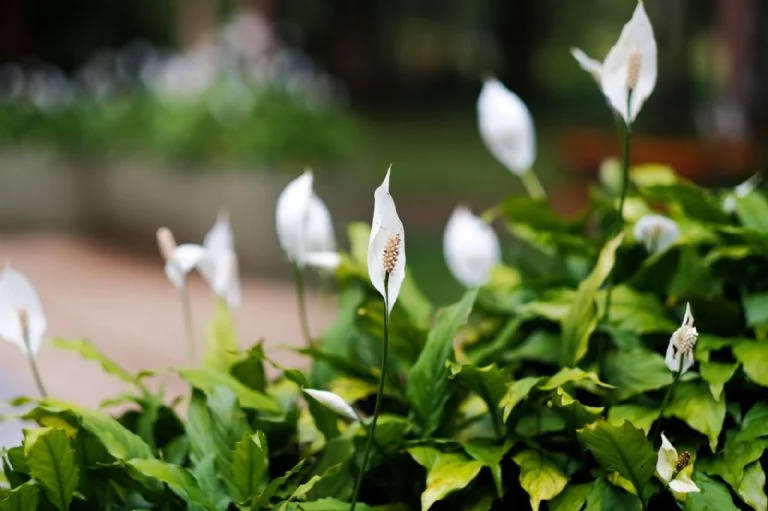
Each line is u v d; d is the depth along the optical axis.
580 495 2.07
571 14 46.59
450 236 3.04
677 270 2.58
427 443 2.19
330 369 2.69
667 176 3.35
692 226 2.73
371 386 2.53
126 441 2.12
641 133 16.05
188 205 13.00
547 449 2.24
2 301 2.34
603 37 46.81
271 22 18.58
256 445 2.03
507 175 21.73
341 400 2.04
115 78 20.75
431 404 2.25
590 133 13.09
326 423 2.35
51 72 28.97
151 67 18.98
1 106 17.08
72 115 16.58
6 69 25.58
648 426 2.12
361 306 2.78
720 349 2.38
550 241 2.92
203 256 2.60
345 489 2.26
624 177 2.31
